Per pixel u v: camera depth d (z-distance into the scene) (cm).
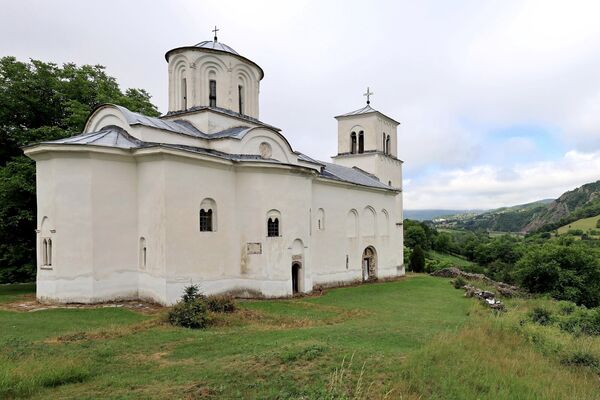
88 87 2783
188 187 2011
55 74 2694
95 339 1271
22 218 2317
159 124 2180
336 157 4341
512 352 1207
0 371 860
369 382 891
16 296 2123
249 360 1015
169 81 2662
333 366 964
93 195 1877
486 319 1642
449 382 894
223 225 2214
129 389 857
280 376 907
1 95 2455
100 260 1889
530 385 927
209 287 2098
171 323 1498
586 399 903
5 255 2517
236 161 2248
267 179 2288
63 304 1842
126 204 1984
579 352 1248
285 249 2314
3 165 2620
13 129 2550
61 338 1270
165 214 1889
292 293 2364
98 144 1888
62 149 1833
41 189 1933
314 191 2902
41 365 937
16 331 1384
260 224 2267
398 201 4416
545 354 1255
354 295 2628
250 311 1811
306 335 1328
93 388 861
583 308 2828
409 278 3888
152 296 1927
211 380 895
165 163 1903
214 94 2623
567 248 4034
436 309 2248
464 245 9488
